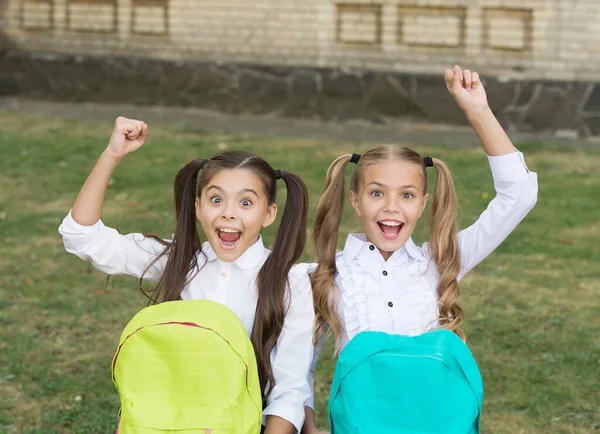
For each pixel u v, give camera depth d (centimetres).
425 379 226
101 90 1156
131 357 229
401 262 281
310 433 269
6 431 384
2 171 838
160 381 228
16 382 430
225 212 252
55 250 632
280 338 259
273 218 269
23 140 955
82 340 482
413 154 273
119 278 580
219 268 267
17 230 674
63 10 1172
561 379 441
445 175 285
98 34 1157
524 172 271
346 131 1044
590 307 536
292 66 1105
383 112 1084
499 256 628
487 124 271
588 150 965
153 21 1138
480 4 1047
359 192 275
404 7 1067
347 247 282
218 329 229
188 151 922
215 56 1126
